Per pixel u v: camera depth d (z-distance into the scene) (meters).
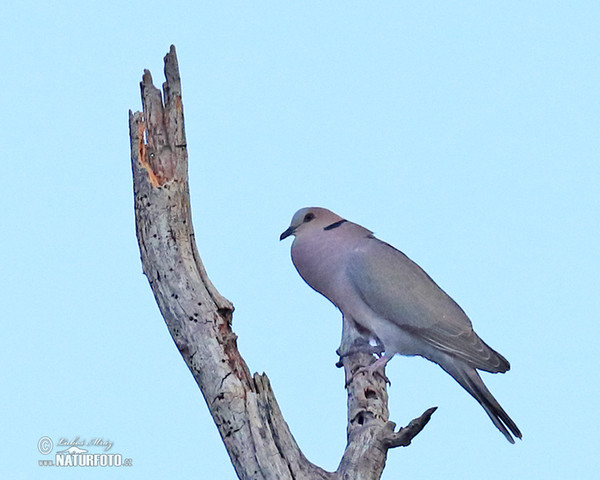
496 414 11.38
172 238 10.44
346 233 12.34
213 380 9.87
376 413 10.66
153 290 10.48
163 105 10.71
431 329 11.63
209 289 10.33
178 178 10.62
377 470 9.70
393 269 11.87
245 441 9.60
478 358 11.52
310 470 9.62
